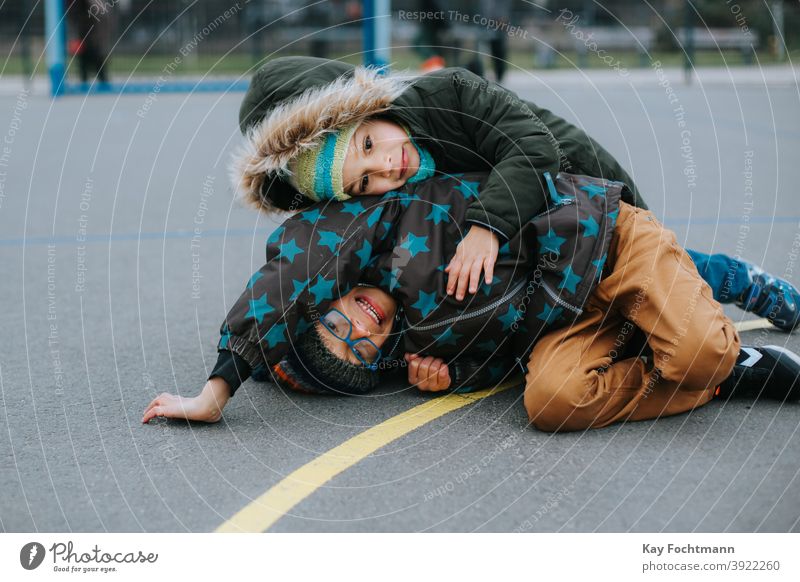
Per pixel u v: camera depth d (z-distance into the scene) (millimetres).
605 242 2262
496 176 2348
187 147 8688
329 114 2316
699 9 19641
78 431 2348
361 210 2373
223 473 2092
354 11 17375
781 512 1860
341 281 2320
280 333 2283
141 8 17078
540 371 2207
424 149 2480
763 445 2137
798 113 10445
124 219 5422
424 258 2334
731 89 13453
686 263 2293
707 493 1934
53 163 7816
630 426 2260
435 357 2451
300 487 2018
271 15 17438
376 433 2281
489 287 2303
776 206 5234
